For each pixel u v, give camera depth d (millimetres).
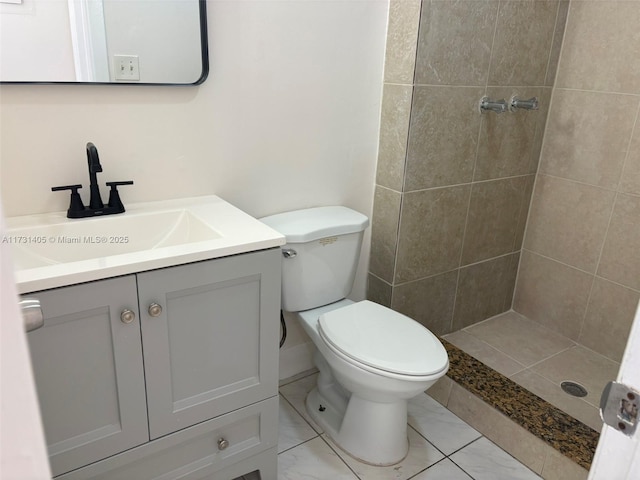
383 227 2162
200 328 1323
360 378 1584
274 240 1360
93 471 1263
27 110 1371
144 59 1481
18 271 1085
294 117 1851
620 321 2301
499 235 2506
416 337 1685
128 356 1220
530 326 2627
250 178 1825
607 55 2162
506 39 2100
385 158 2084
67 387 1164
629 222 2199
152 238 1530
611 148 2211
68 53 1371
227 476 1547
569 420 1812
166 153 1620
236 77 1677
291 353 2195
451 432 1948
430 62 1907
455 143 2121
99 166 1419
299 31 1757
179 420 1367
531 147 2434
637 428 589
